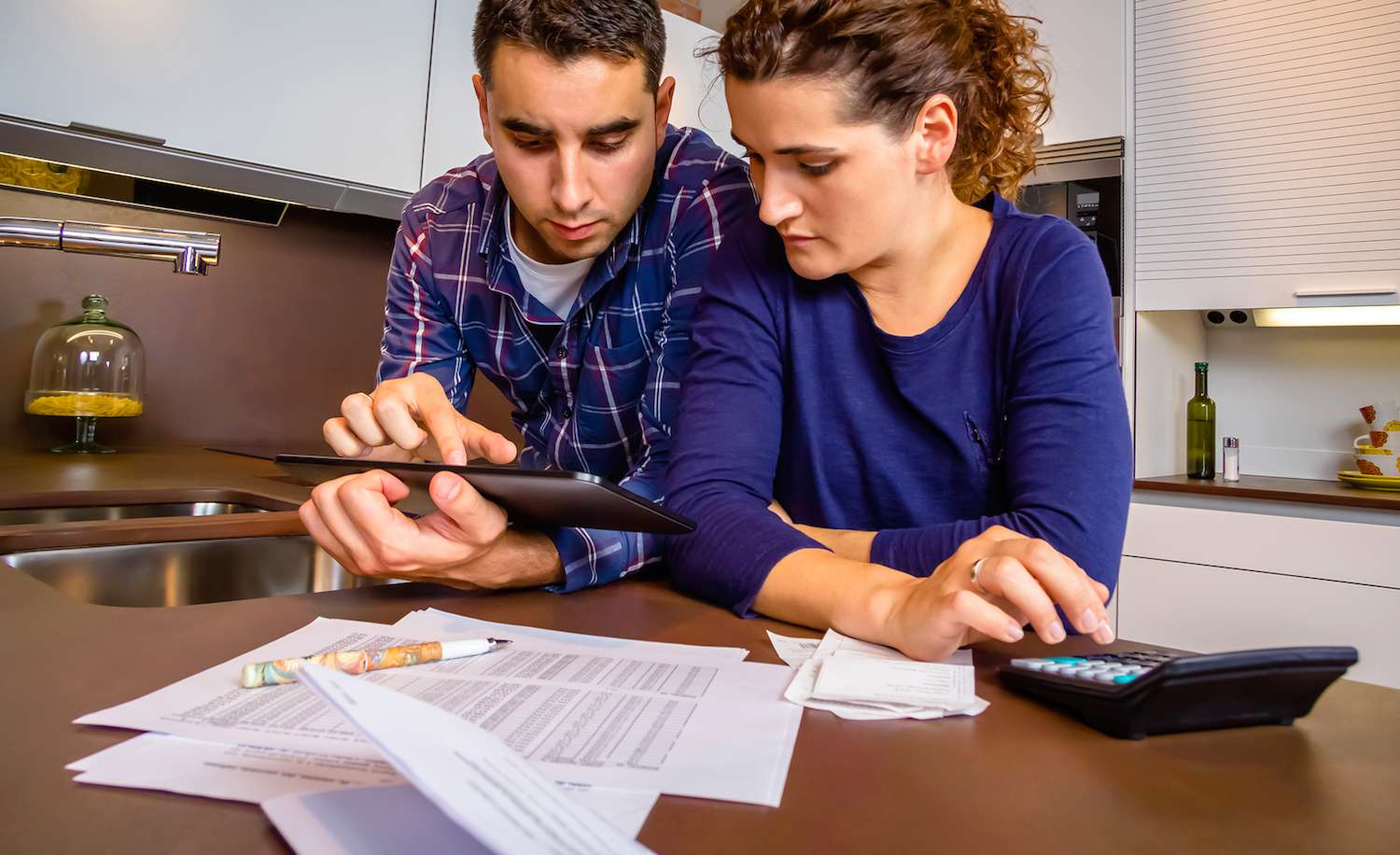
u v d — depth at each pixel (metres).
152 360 2.10
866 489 0.97
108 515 1.37
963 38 0.79
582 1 0.89
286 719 0.46
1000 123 0.90
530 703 0.51
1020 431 0.83
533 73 0.90
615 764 0.42
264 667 0.51
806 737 0.47
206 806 0.37
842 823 0.38
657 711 0.50
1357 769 0.45
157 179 1.85
